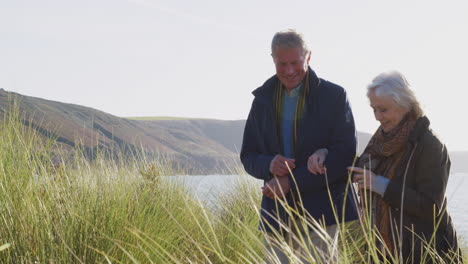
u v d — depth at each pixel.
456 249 2.71
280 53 3.06
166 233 3.41
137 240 3.04
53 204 3.27
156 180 4.80
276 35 3.11
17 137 3.65
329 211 3.08
